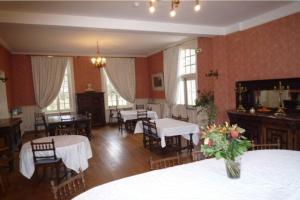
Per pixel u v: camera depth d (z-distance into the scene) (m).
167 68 8.32
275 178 1.76
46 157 3.50
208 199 1.51
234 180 1.76
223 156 1.69
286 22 4.24
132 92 9.97
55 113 8.86
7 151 4.36
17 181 3.92
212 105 5.86
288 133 3.78
